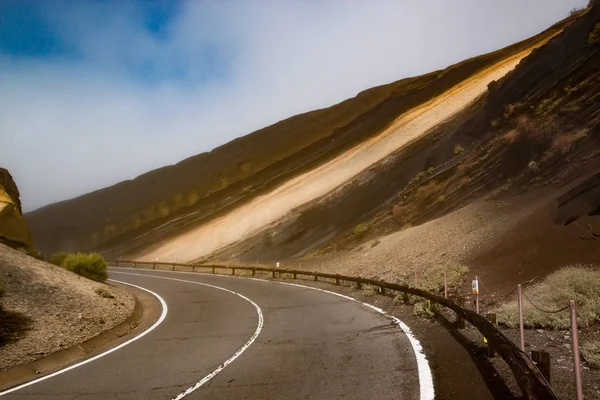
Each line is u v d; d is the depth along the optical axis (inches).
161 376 274.4
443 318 388.2
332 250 1430.9
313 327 421.4
